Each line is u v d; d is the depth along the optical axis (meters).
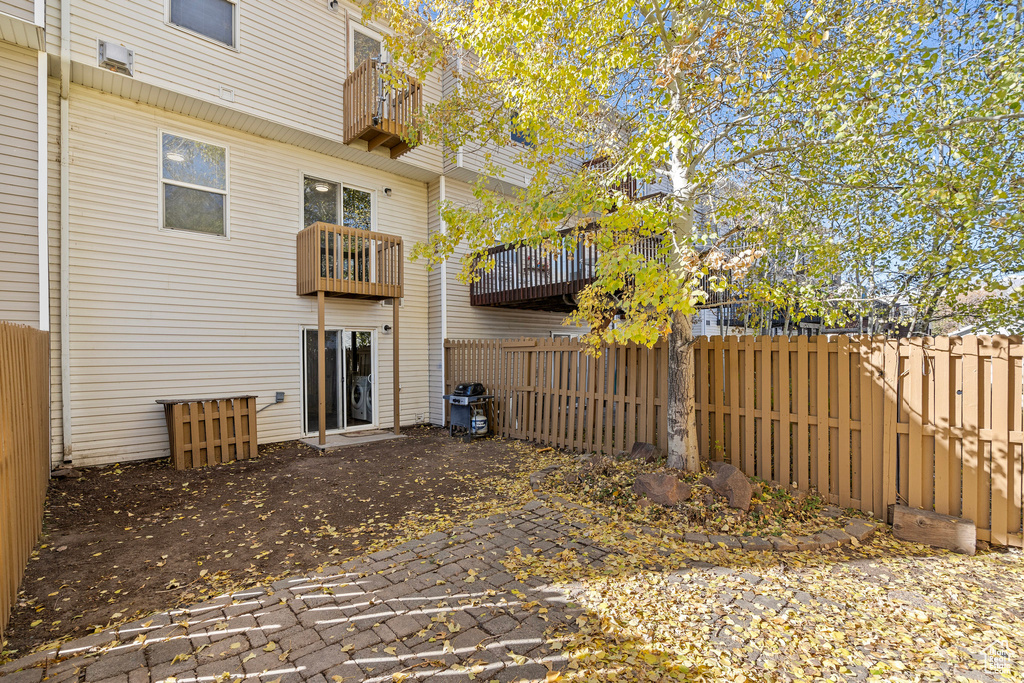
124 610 3.14
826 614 2.93
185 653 2.57
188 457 6.88
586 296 5.80
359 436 9.14
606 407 7.36
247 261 8.42
